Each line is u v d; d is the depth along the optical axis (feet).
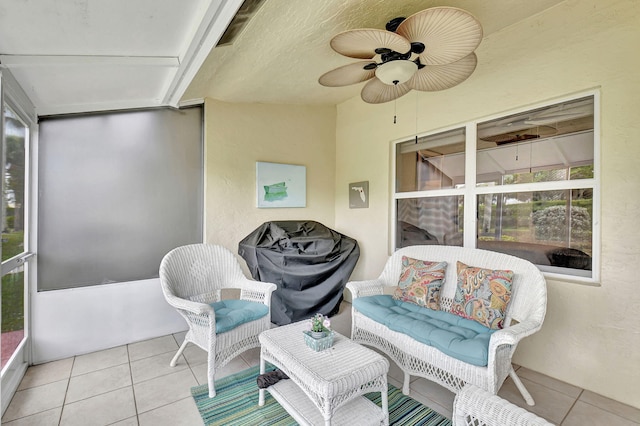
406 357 7.10
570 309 7.44
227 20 5.40
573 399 6.81
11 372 7.23
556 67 7.59
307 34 7.29
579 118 7.48
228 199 11.73
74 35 5.44
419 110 10.89
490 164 9.17
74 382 7.39
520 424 3.68
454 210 10.12
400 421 6.03
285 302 10.50
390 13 6.79
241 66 8.87
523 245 8.50
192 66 7.27
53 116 8.70
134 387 7.18
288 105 13.28
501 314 6.77
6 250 6.94
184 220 10.93
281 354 5.86
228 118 11.73
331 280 11.23
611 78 6.79
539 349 7.95
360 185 13.38
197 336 7.41
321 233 12.31
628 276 6.63
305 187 13.74
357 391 5.32
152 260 10.25
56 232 8.72
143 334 9.88
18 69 6.28
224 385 7.26
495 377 5.62
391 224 12.21
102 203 9.43
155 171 10.36
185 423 5.98
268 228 11.87
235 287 9.25
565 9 7.39
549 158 7.99
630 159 6.58
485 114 9.01
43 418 6.12
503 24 8.28
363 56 6.09
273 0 5.84
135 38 5.93
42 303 8.41
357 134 13.53
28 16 4.66
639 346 6.49
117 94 8.76
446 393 7.03
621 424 5.99
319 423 5.48
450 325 7.01
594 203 7.20
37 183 8.43
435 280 8.13
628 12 6.56
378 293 9.16
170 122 10.65
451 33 5.21
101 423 5.98
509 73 8.45
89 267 9.21
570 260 7.64
